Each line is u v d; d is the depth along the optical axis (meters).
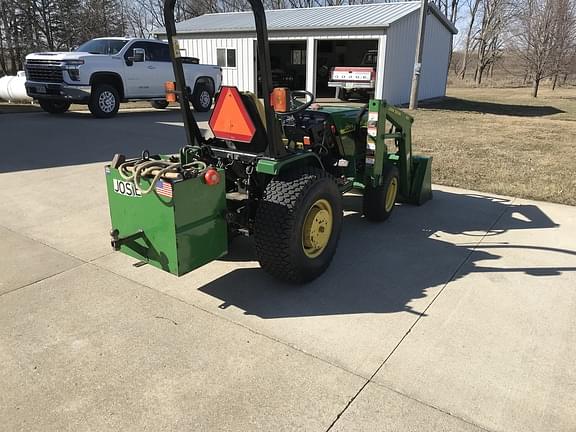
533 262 4.00
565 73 26.69
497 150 8.84
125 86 12.03
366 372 2.54
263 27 2.89
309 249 3.51
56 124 10.57
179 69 3.50
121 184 3.07
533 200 5.81
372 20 16.64
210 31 19.69
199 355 2.67
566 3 22.36
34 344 2.75
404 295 3.40
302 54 24.98
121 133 9.70
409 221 5.04
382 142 4.51
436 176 6.88
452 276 3.72
